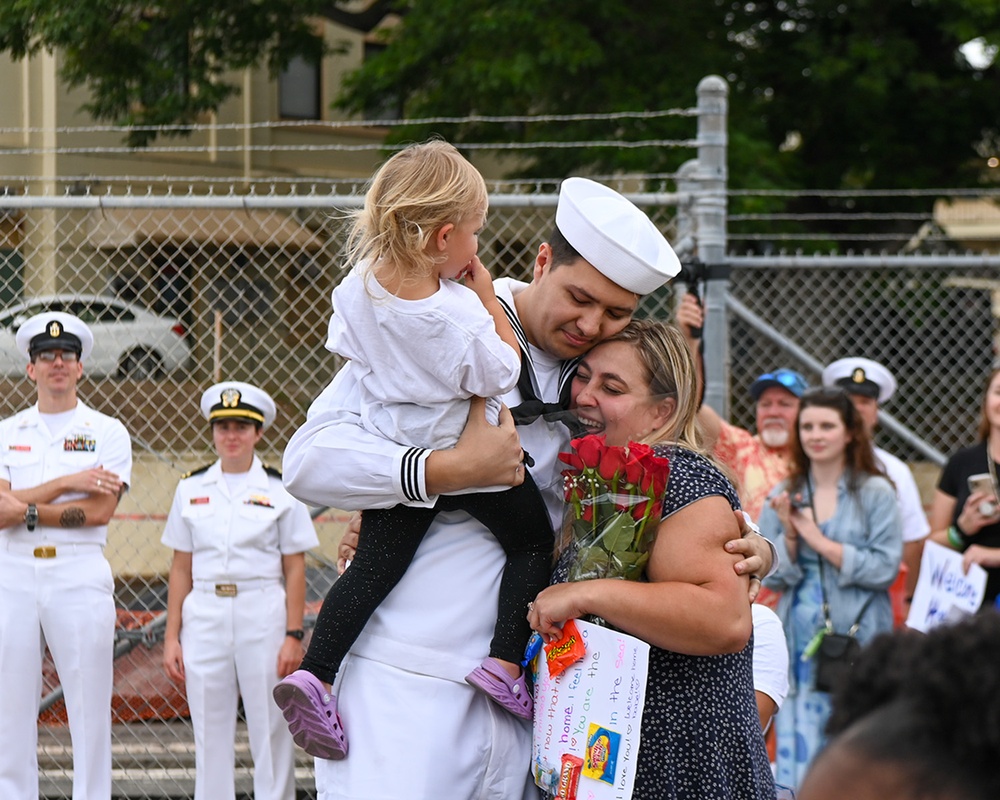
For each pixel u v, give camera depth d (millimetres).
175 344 5109
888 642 899
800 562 4422
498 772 2367
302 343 5027
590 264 2344
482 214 2238
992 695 821
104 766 4355
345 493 2299
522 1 10000
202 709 4465
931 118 12281
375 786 2299
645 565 2248
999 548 4605
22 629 4293
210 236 5047
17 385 5332
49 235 5203
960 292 7246
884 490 4422
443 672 2336
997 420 4777
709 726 2207
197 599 4527
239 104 13461
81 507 4367
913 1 11836
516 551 2385
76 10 9953
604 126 9961
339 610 2365
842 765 858
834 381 5352
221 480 4633
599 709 2182
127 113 11227
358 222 2254
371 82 11203
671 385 2369
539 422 2459
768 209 9883
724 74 11242
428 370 2219
